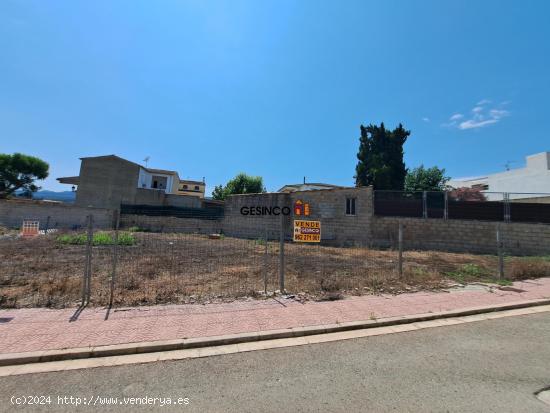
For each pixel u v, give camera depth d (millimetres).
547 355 4031
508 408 2812
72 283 6734
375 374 3482
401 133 30938
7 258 9945
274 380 3336
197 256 11758
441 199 16844
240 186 43375
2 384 3207
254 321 5043
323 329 4828
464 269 10039
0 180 36000
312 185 35719
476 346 4344
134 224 24156
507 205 15773
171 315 5215
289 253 13391
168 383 3264
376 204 17906
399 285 7773
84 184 32750
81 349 3883
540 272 9664
